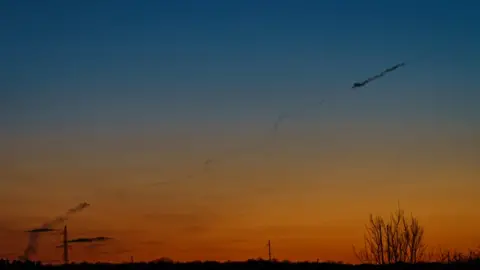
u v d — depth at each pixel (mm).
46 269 49469
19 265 49812
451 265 52750
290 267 52438
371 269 52281
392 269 52250
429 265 53281
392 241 58094
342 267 52844
